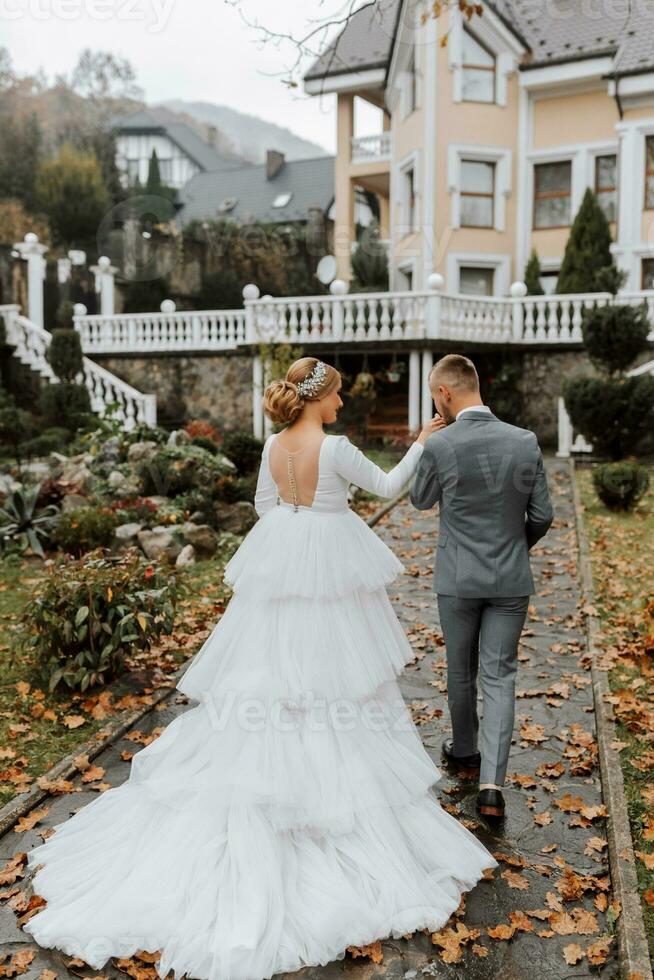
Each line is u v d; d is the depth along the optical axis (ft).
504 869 10.12
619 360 41.70
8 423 51.60
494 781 10.81
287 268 86.48
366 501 35.17
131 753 13.47
